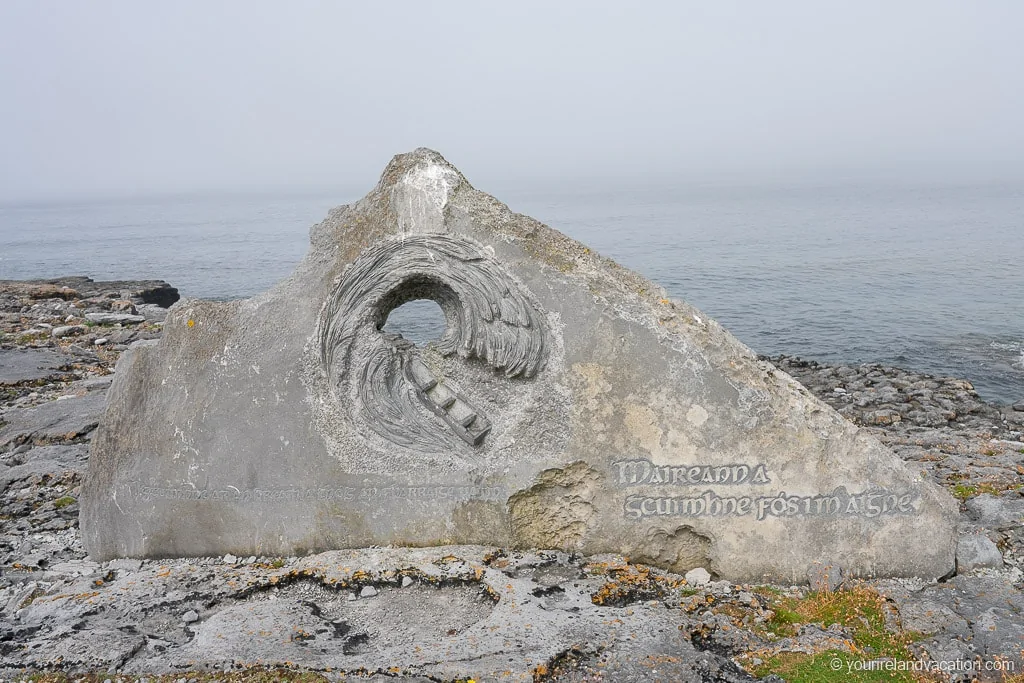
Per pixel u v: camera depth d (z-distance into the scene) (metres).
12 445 7.62
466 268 4.73
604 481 4.79
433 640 4.15
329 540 4.99
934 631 4.21
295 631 4.24
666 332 4.62
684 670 3.82
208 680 3.75
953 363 16.38
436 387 4.94
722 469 4.71
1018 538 5.33
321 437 4.90
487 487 4.85
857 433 4.64
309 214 161.12
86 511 5.13
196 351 4.94
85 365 11.07
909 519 4.69
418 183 4.81
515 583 4.56
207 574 4.85
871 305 23.70
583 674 3.80
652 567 4.88
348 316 4.83
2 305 16.19
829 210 115.62
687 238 57.69
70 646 4.05
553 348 4.73
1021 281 28.52
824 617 4.38
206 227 102.81
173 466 5.01
